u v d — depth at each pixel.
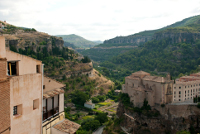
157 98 110.38
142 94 115.31
